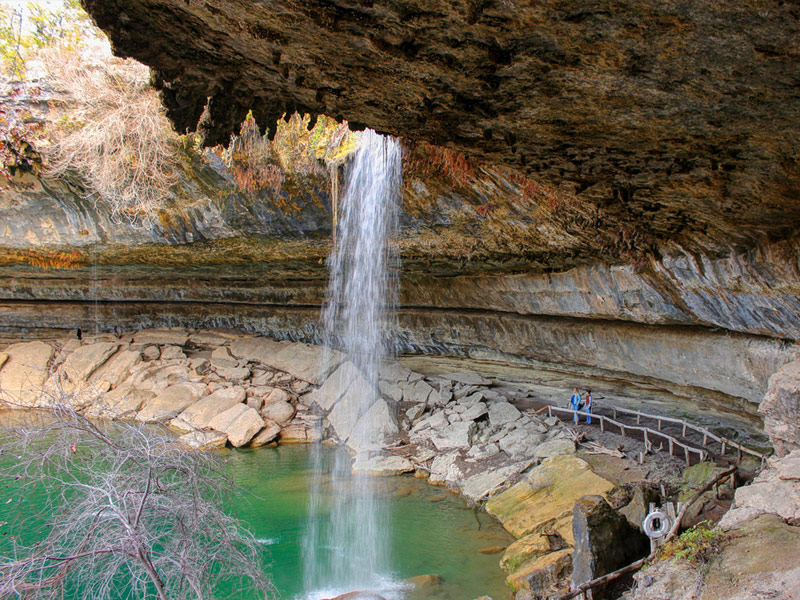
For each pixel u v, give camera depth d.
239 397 19.20
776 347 8.82
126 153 11.87
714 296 8.84
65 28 11.41
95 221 15.66
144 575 5.88
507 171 8.45
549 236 10.17
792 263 6.66
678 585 5.76
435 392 18.28
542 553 10.12
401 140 8.98
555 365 16.12
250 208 13.34
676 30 3.10
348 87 4.37
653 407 14.09
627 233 8.50
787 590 5.09
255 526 11.86
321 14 3.35
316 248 15.48
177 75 4.42
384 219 11.68
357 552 10.68
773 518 6.27
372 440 16.81
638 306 10.99
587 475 12.11
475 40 3.46
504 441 15.11
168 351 22.12
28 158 13.06
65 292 22.72
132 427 5.80
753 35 3.03
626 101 4.05
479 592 9.43
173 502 5.32
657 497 10.42
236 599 7.44
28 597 4.39
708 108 3.97
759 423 11.04
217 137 5.14
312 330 21.97
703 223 6.96
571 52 3.47
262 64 4.21
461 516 12.59
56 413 5.60
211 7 3.53
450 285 16.55
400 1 3.14
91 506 5.01
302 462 16.16
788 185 5.10
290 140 10.66
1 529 6.40
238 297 22.73
